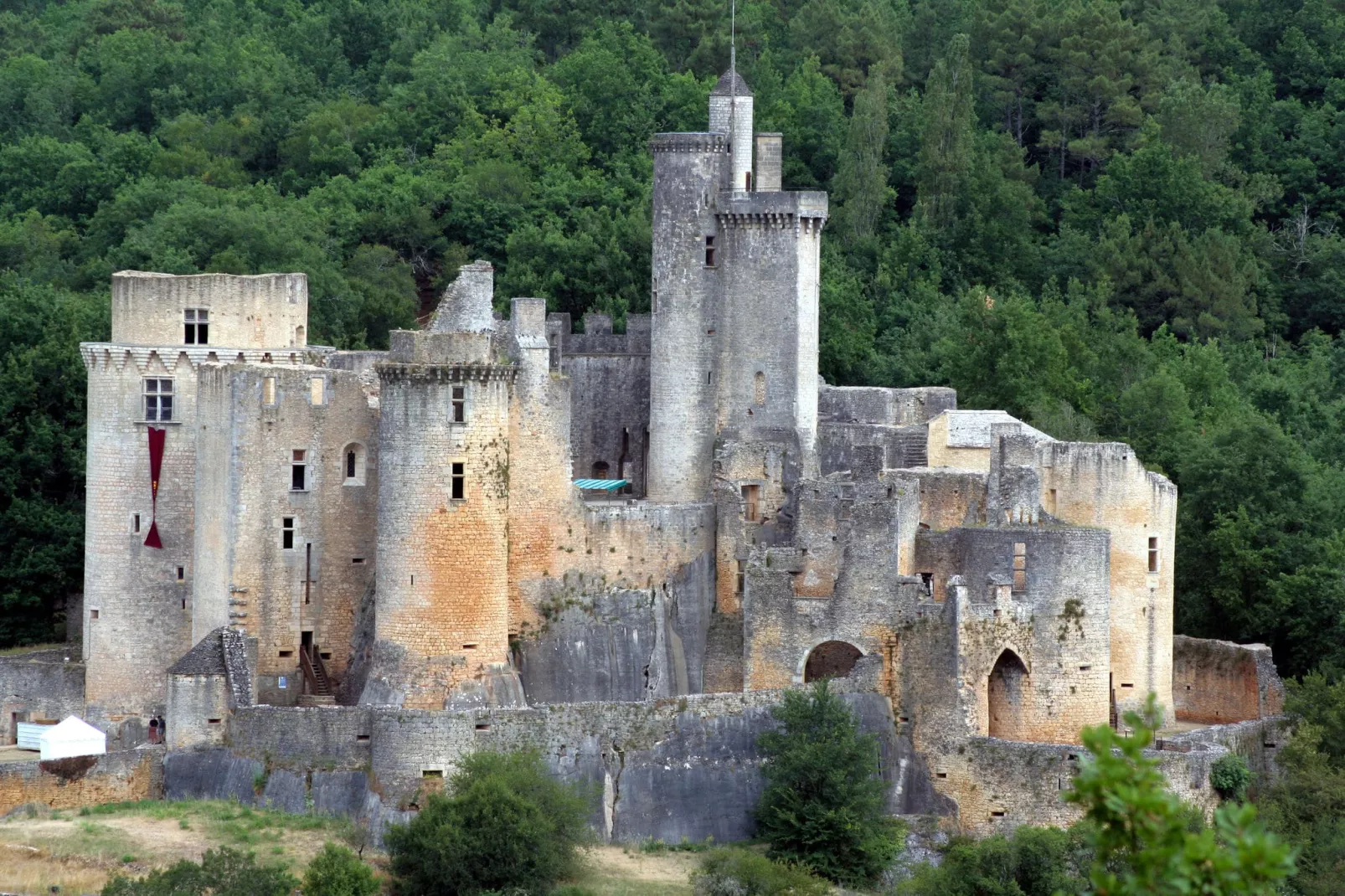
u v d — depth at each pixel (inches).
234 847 7677.2
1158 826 3656.5
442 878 7431.1
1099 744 3732.8
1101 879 3676.2
